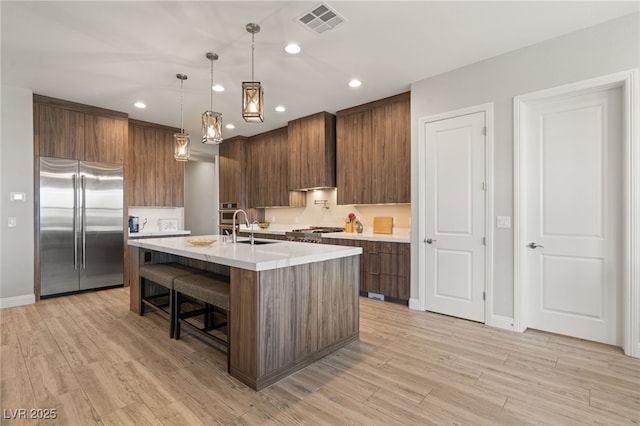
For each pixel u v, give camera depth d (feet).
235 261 7.32
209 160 27.63
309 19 8.46
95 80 12.28
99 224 15.30
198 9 8.02
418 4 7.87
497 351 8.76
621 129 8.75
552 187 9.83
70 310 12.37
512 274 10.24
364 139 14.90
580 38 8.99
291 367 7.62
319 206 18.79
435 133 12.01
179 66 11.14
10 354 8.49
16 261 13.00
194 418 5.96
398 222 15.26
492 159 10.58
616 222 8.84
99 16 8.28
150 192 17.95
